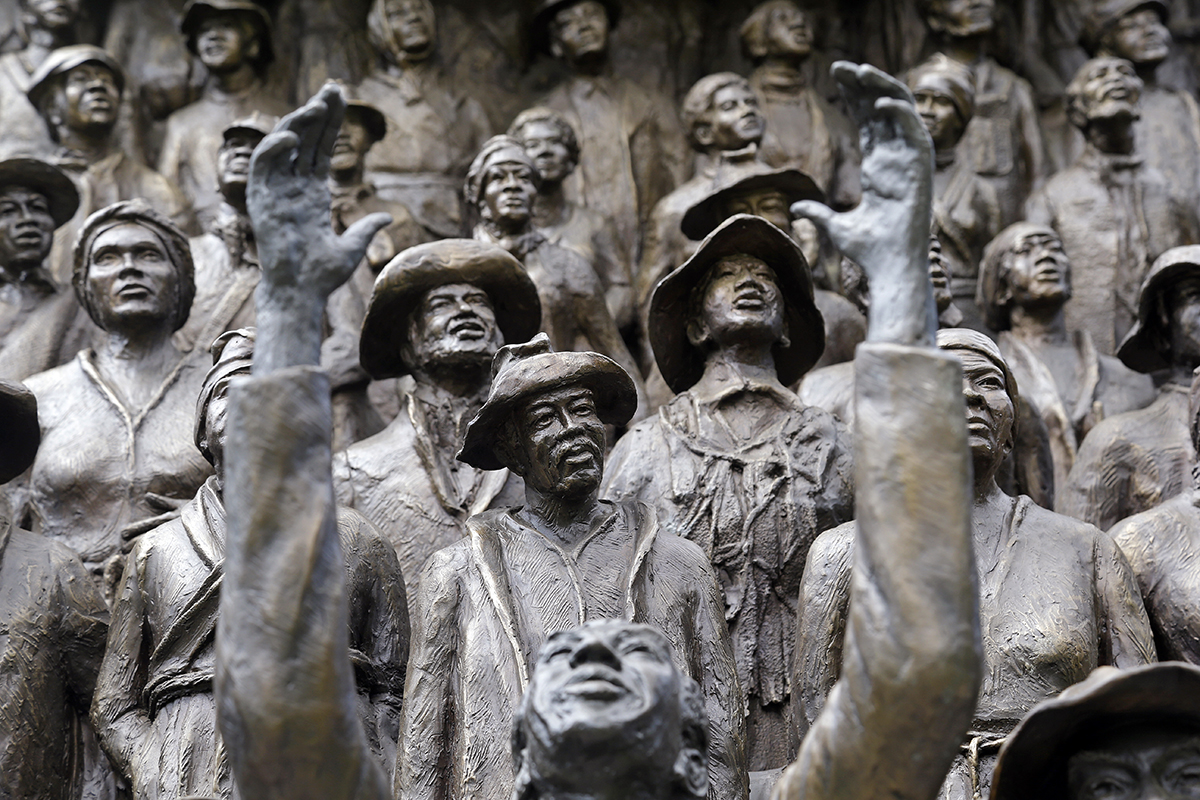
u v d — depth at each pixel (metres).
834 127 7.48
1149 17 7.63
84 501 5.04
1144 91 7.61
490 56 7.61
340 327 5.95
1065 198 7.14
